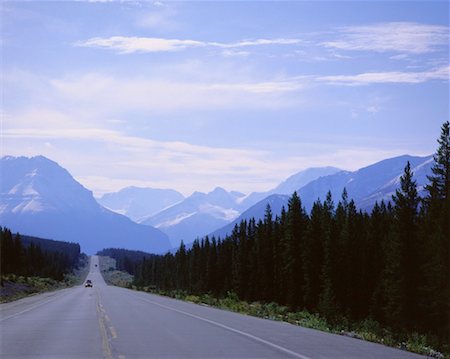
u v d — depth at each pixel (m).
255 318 29.72
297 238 75.50
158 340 18.91
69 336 20.41
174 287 142.62
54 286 157.50
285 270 75.81
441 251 48.06
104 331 22.19
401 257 52.47
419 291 50.50
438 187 59.00
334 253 63.66
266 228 90.06
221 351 16.08
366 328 30.95
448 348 20.94
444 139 59.94
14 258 143.75
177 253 156.25
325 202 75.81
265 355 15.22
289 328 23.62
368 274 62.03
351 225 65.62
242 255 95.12
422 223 53.78
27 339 19.50
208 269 111.94
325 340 18.98
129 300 56.84
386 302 55.25
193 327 24.02
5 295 68.75
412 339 24.27
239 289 93.44
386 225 65.88
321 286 64.62
